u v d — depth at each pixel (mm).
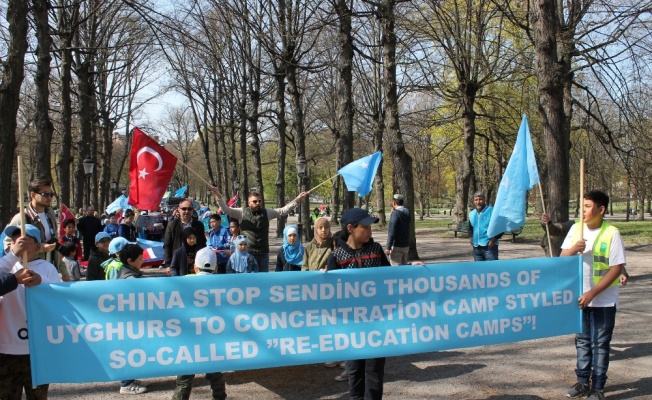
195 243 7637
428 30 18719
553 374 5898
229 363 4340
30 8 9984
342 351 4527
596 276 5066
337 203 40062
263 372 6227
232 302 4340
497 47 21391
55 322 4047
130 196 6492
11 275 3840
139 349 4188
